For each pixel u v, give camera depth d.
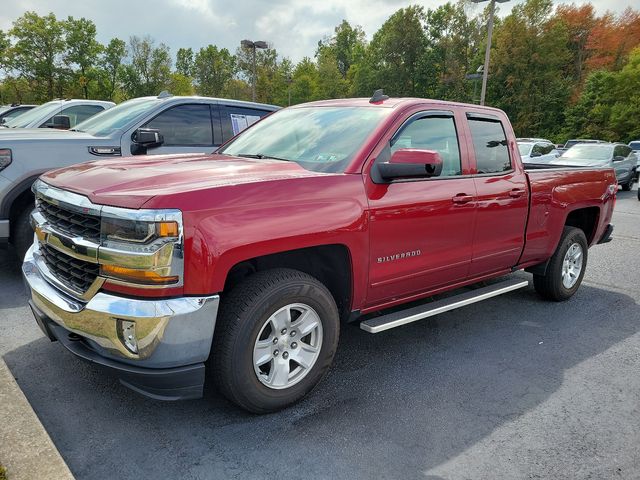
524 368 3.80
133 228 2.39
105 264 2.49
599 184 5.57
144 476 2.45
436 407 3.19
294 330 3.00
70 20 57.62
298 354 3.04
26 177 5.04
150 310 2.41
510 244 4.46
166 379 2.53
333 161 3.31
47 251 3.04
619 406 3.29
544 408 3.23
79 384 3.28
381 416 3.06
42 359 3.59
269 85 76.38
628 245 8.75
